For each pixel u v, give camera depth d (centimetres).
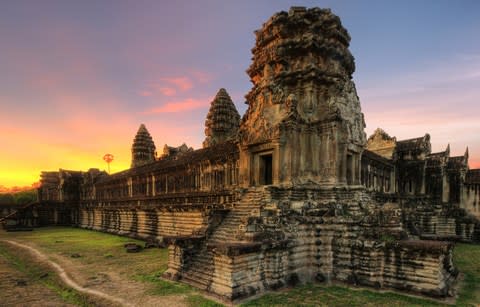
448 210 4188
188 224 3228
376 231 1906
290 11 2423
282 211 1972
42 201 7075
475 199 4322
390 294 1716
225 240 2069
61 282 2070
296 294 1717
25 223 6756
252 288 1683
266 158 2623
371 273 1841
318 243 2023
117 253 3088
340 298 1653
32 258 2905
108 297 1722
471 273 2286
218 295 1642
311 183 2331
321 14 2412
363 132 2691
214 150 3469
